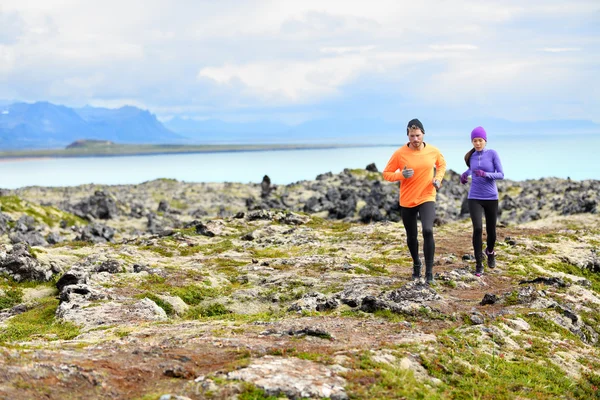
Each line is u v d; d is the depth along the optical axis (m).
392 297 17.84
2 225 90.44
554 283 22.48
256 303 25.73
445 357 12.44
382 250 39.12
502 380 12.02
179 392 9.14
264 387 9.09
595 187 104.69
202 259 38.09
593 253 35.44
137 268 30.78
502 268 27.95
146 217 133.75
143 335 14.75
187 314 24.31
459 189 123.56
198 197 175.75
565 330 17.20
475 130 21.00
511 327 16.23
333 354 11.45
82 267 31.09
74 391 9.06
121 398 9.10
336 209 102.06
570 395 12.12
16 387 8.69
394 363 11.35
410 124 18.31
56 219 111.88
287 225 53.34
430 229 18.89
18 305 27.27
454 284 21.55
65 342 14.18
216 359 11.36
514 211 96.69
